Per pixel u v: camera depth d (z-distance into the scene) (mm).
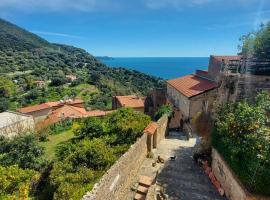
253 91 16594
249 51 17859
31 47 165125
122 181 12781
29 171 16797
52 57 148125
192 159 17797
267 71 16953
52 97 80875
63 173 14625
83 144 17891
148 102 48500
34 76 102250
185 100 29203
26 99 77062
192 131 25625
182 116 30641
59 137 31906
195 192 12914
